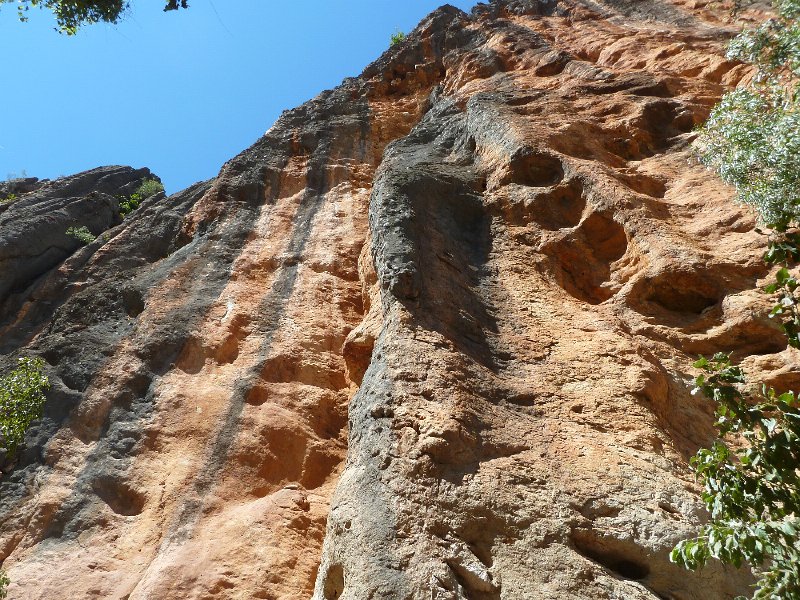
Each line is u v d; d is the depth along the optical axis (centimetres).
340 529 717
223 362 1305
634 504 700
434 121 1794
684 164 1335
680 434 848
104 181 2958
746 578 641
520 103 1614
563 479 731
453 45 2478
